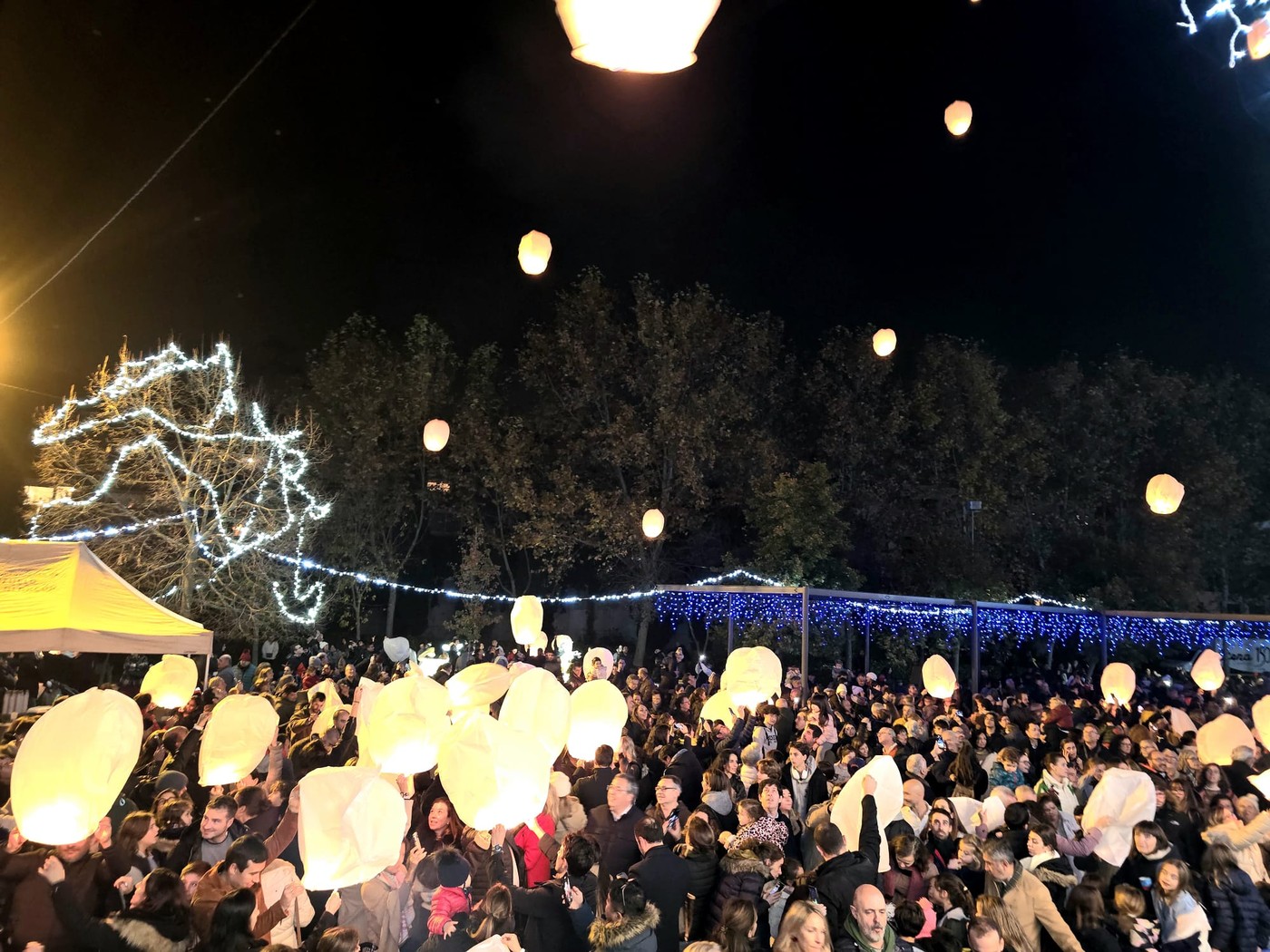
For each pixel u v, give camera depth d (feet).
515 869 17.80
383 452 81.82
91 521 65.51
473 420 79.66
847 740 33.60
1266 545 92.38
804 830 21.62
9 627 27.84
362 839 13.82
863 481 82.84
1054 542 88.22
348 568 79.71
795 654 74.43
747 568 76.38
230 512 68.85
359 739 20.07
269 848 16.80
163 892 13.32
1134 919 17.08
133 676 56.03
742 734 30.71
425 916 16.53
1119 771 21.20
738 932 14.24
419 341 82.53
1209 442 88.94
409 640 84.94
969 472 80.69
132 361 67.51
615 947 14.02
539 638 41.78
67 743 13.66
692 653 87.92
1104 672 47.06
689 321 77.15
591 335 81.30
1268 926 18.90
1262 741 30.45
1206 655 48.39
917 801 22.26
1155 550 83.71
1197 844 22.31
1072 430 90.53
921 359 85.92
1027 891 16.69
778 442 81.46
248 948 12.59
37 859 14.40
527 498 76.13
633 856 18.94
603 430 77.77
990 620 69.15
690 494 80.28
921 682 74.43
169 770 21.84
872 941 14.51
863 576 77.77
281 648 74.33
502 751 15.62
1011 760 26.94
